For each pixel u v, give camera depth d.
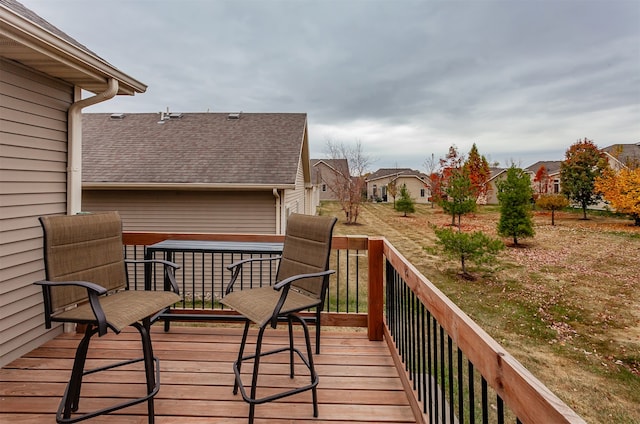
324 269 2.10
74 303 1.81
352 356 2.54
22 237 2.51
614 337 5.05
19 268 2.48
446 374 3.92
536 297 6.75
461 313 1.15
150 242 3.16
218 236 3.22
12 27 1.89
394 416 1.85
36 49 2.15
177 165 7.68
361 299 6.69
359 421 1.81
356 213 19.59
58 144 2.84
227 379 2.18
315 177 27.33
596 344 4.85
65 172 2.91
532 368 4.21
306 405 1.94
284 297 1.73
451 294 6.97
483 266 9.05
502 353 0.82
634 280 7.74
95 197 7.23
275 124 9.92
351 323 2.98
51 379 2.14
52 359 2.40
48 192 2.74
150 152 8.27
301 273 2.24
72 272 1.81
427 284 1.54
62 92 2.88
